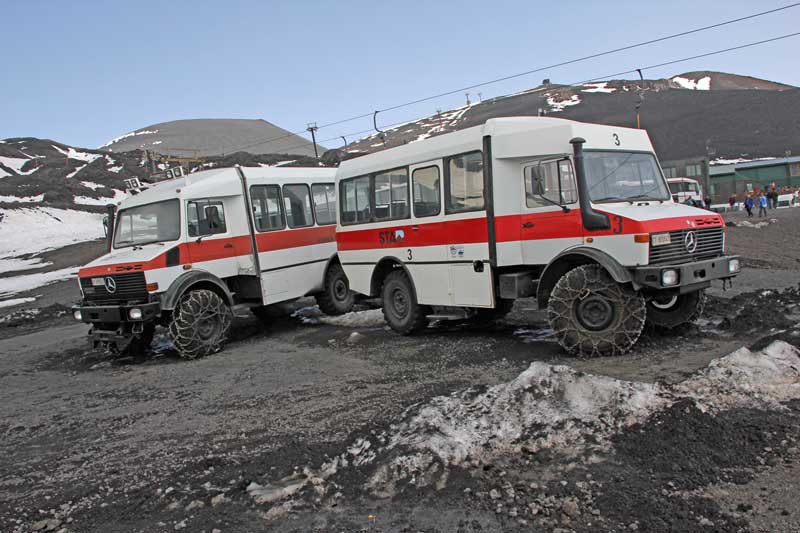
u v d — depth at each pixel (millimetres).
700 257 7031
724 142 110625
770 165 54656
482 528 3406
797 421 4219
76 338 13281
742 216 37156
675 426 4273
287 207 12039
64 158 88625
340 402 6129
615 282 6738
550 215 7422
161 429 5949
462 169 8453
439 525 3488
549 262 7359
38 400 7871
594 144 7367
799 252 16719
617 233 6727
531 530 3334
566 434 4379
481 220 8172
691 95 153250
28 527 3971
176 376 8484
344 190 10867
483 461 4164
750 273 12859
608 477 3787
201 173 11195
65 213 50156
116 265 9867
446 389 6098
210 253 10562
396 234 9672
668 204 7562
